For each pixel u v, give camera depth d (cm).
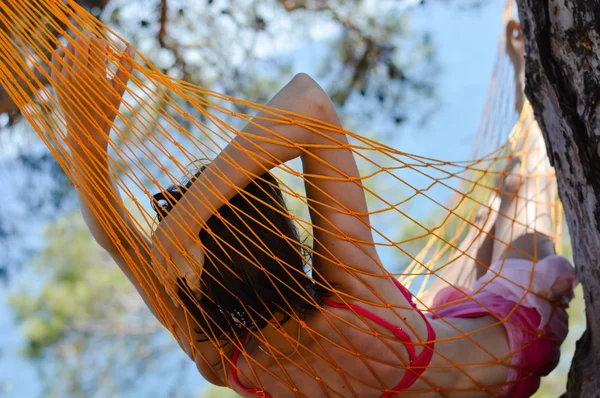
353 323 188
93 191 195
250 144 182
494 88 241
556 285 210
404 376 192
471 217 241
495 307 211
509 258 226
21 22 181
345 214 186
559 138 192
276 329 187
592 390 188
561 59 186
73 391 533
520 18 196
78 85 188
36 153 347
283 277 183
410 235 519
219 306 186
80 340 545
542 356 206
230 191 180
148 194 183
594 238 190
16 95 183
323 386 192
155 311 204
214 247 182
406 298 200
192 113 347
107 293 557
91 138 182
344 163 186
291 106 183
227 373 202
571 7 181
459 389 199
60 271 546
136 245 191
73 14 181
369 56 361
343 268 185
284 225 185
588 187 188
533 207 230
